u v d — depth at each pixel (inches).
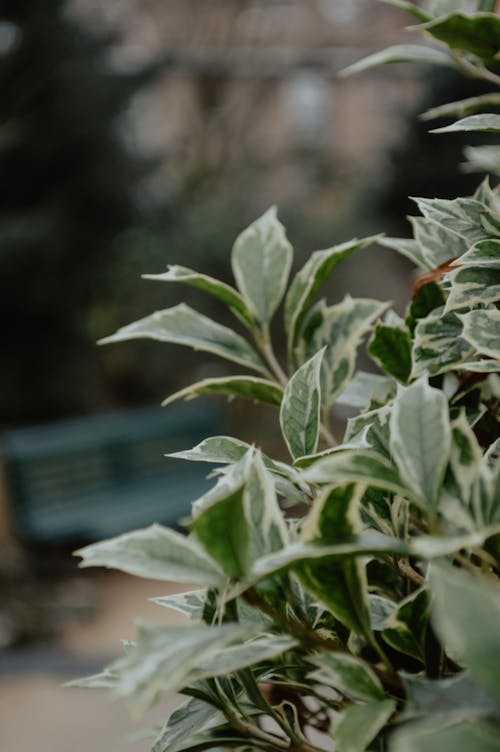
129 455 293.0
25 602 228.1
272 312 39.4
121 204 380.8
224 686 28.0
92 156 370.0
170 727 27.9
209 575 22.4
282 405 30.5
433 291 34.7
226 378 37.3
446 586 16.2
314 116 712.4
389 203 257.9
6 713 172.2
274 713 27.1
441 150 232.7
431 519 22.0
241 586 21.5
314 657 22.9
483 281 29.3
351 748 19.4
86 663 199.6
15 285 357.4
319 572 23.5
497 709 19.4
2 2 353.1
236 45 569.0
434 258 35.7
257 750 27.7
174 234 410.0
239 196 445.7
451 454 23.4
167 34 541.6
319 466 22.2
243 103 574.2
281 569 21.9
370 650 30.4
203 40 553.3
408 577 28.8
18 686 185.8
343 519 21.8
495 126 30.0
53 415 389.7
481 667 15.5
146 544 23.2
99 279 389.1
